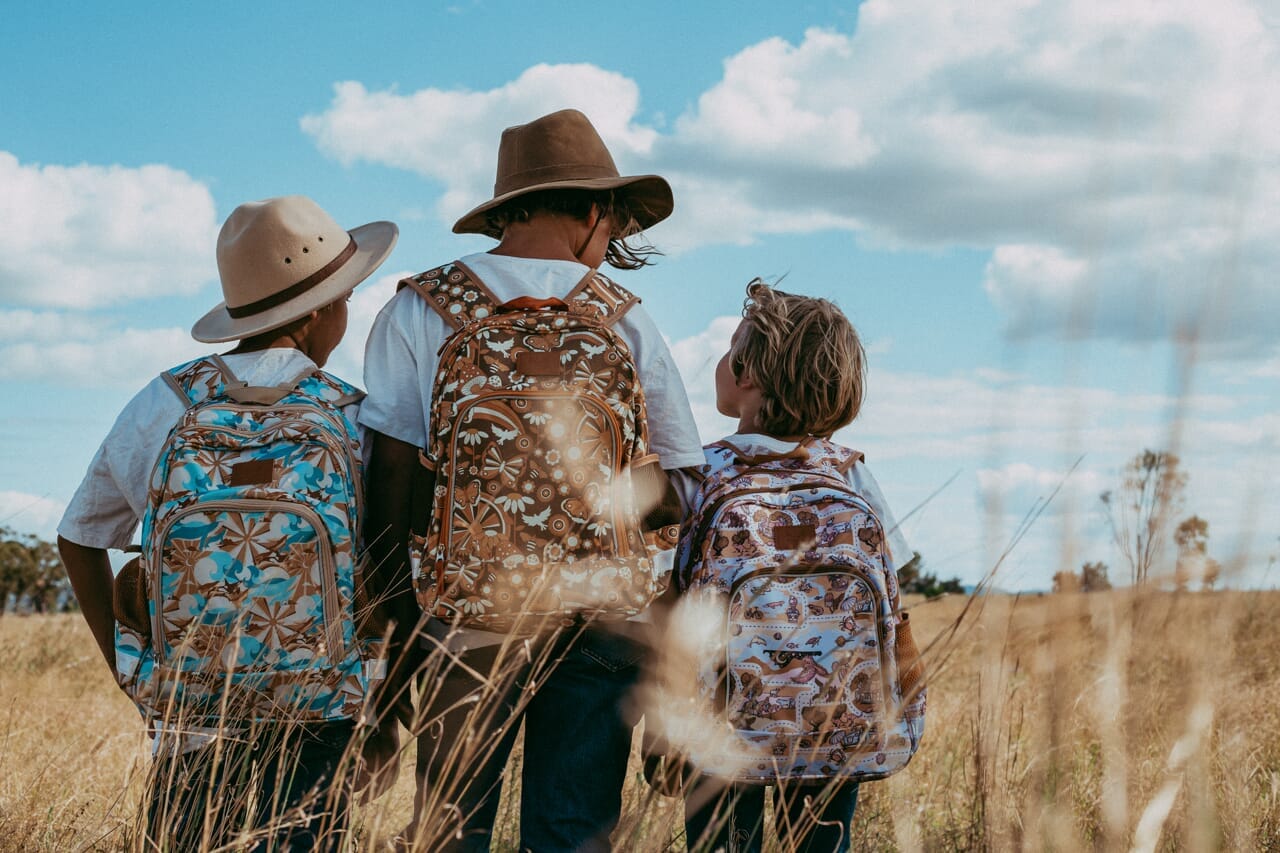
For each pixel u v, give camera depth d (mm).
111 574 2594
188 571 2209
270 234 2529
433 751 2373
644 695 2449
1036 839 1347
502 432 2242
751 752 2467
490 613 2193
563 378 2287
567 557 2221
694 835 2666
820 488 2637
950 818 2506
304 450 2307
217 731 2164
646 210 2922
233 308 2562
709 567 2586
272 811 2189
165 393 2477
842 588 2545
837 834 2631
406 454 2443
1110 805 1262
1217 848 1247
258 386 2428
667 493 2434
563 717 2367
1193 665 1076
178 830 2275
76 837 2838
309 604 2230
